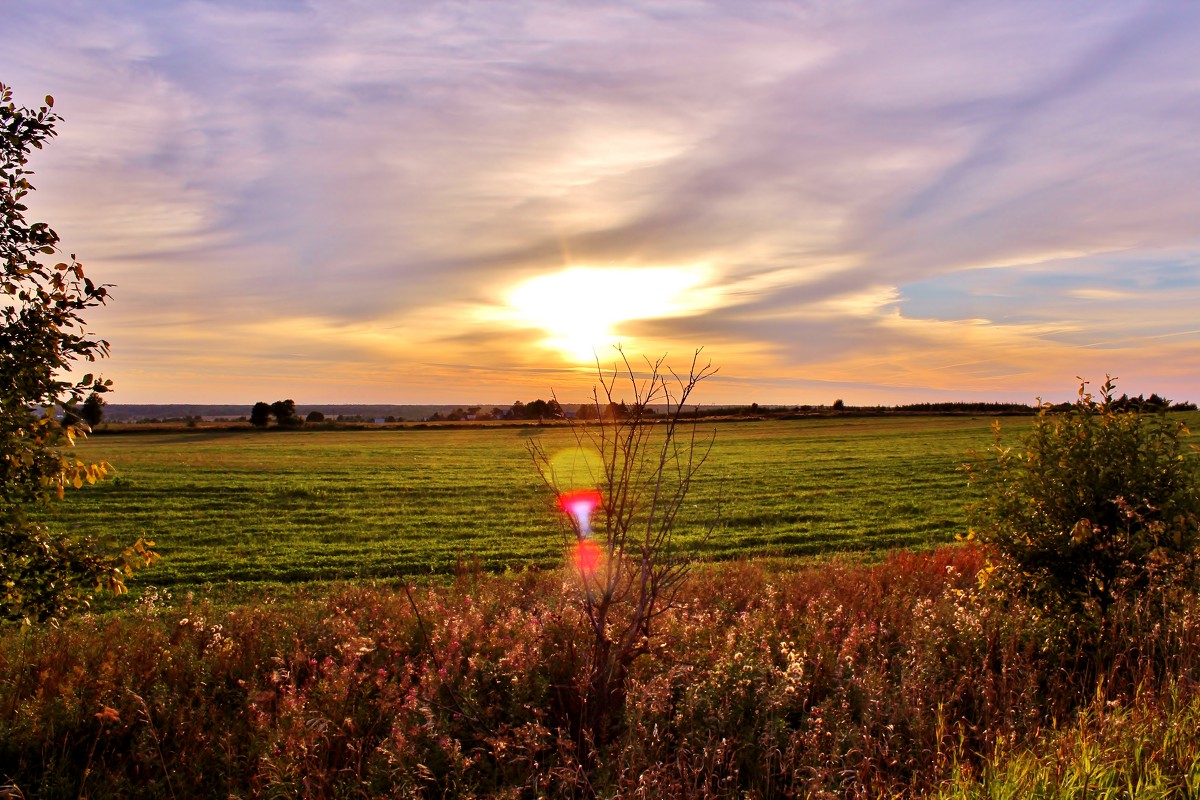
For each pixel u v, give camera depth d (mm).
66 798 4852
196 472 35469
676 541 17688
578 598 6988
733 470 34625
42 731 5492
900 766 4672
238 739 5398
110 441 64625
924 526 19734
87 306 5758
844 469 34781
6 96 5430
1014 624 6984
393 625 7828
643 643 5656
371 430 82750
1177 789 3348
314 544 18375
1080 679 5797
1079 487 7305
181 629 7887
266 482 31516
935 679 5840
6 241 5441
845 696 5621
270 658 6711
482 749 4961
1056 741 4062
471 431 79438
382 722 5574
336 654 7184
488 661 6414
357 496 27750
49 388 5562
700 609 8750
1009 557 7848
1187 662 4859
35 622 6180
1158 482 7098
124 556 6172
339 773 4832
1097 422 7637
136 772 5055
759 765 4832
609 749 4832
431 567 15438
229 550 17734
